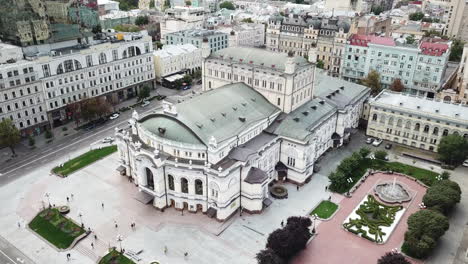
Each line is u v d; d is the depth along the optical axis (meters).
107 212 107.31
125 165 122.75
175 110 106.19
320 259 92.19
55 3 157.62
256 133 119.06
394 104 149.00
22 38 150.50
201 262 90.94
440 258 93.00
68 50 161.75
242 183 106.25
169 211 108.31
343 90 158.62
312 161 123.50
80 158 134.50
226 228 102.25
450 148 130.25
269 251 84.94
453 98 174.88
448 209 106.62
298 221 93.94
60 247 95.31
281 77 123.56
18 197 113.69
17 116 144.75
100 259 91.50
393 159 138.62
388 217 106.25
